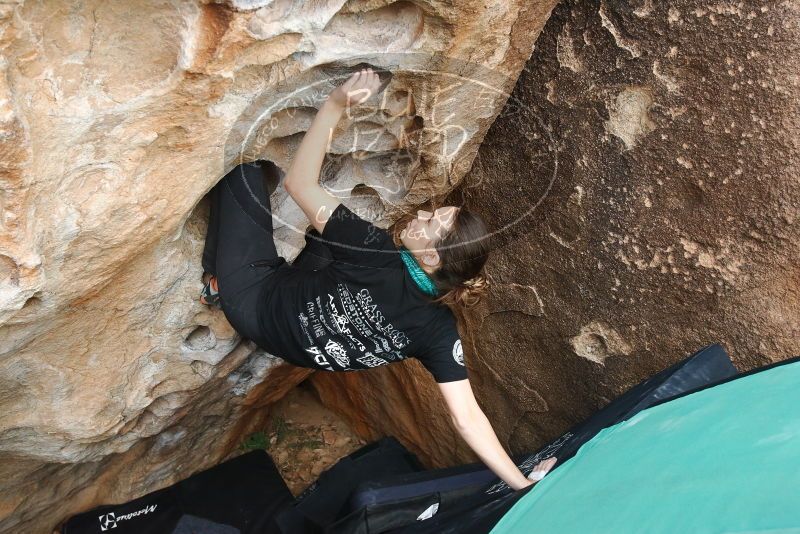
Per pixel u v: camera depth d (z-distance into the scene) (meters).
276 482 2.95
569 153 2.06
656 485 1.30
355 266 1.77
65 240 1.47
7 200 1.28
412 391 3.09
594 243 2.14
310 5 1.42
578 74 1.94
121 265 1.65
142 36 1.32
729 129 1.76
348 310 1.82
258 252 1.92
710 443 1.36
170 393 2.34
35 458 2.15
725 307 1.96
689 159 1.85
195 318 2.12
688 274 1.99
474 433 1.90
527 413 2.72
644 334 2.17
